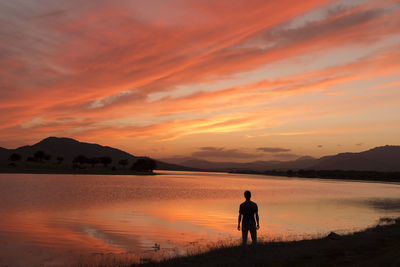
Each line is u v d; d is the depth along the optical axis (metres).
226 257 13.70
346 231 27.56
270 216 38.50
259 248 15.62
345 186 156.75
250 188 112.94
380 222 34.03
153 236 24.58
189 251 19.02
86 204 46.19
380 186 168.25
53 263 16.66
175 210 42.28
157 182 142.62
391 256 12.36
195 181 172.75
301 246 15.98
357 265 11.02
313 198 70.44
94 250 19.80
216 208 45.72
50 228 26.86
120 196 62.22
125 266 14.48
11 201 46.69
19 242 21.55
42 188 74.38
